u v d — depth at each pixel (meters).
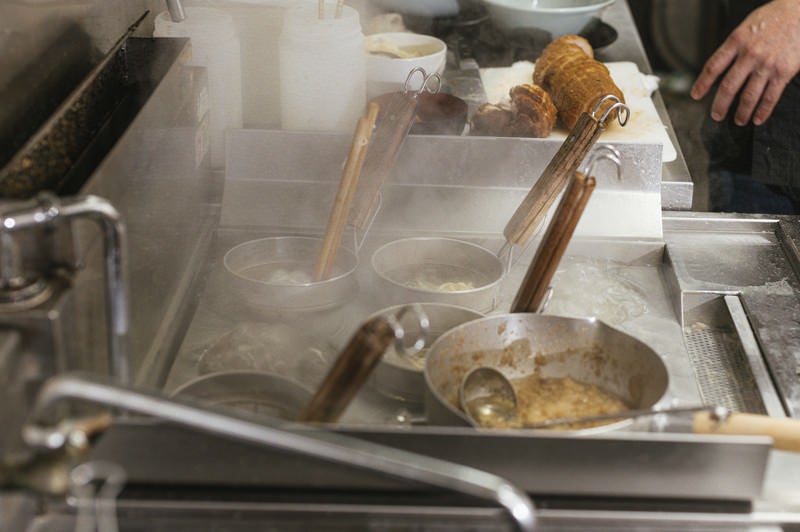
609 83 2.21
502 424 1.31
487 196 1.89
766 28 2.53
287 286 1.56
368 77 2.32
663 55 4.19
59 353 1.04
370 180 1.69
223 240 1.88
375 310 1.62
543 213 1.64
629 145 1.87
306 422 1.18
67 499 1.11
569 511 1.15
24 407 1.05
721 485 1.16
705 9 4.07
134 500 1.13
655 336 1.62
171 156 1.61
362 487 1.15
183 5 2.07
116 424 1.10
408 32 2.81
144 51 1.69
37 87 1.43
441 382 1.38
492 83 2.55
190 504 1.13
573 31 2.81
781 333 1.59
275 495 1.15
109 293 1.08
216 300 1.68
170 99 1.61
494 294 1.61
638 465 1.14
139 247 1.39
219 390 1.34
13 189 1.14
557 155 1.62
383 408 1.38
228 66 1.97
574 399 1.39
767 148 2.82
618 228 1.87
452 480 0.89
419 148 1.86
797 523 1.17
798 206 2.93
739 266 1.79
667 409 1.20
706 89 2.65
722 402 1.49
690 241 1.88
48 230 1.08
